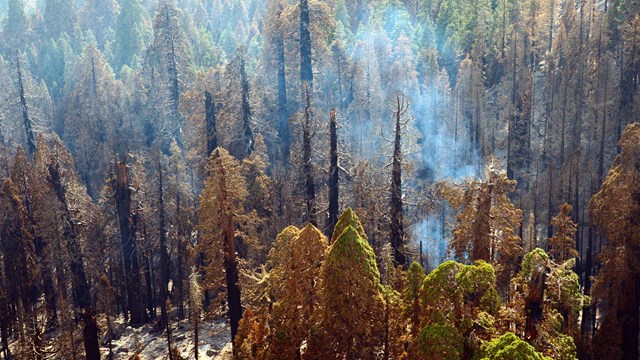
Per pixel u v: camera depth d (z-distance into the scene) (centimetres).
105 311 5438
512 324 2773
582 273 5884
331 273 2856
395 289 3500
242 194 4316
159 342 5525
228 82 7681
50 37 13912
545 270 2797
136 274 6312
